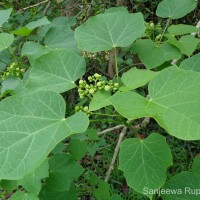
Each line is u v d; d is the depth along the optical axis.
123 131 0.64
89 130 0.64
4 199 0.80
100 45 0.49
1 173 0.32
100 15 0.51
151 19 1.38
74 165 0.55
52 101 0.37
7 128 0.35
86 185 1.07
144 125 0.69
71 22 0.60
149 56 0.55
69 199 0.55
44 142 0.34
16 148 0.34
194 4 0.63
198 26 0.70
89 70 1.29
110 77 1.24
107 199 0.60
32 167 0.32
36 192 0.50
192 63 0.52
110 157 1.20
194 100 0.32
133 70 0.44
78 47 0.49
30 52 0.53
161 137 0.45
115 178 1.17
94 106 0.37
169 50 0.55
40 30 0.58
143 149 0.45
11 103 0.37
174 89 0.34
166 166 0.44
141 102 0.34
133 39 0.49
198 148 1.25
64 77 0.46
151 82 0.35
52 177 0.54
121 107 0.33
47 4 1.24
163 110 0.33
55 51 0.47
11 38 0.53
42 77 0.46
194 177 0.45
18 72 0.57
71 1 1.32
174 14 0.63
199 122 0.30
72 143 0.57
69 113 1.35
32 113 0.36
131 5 1.42
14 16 1.12
